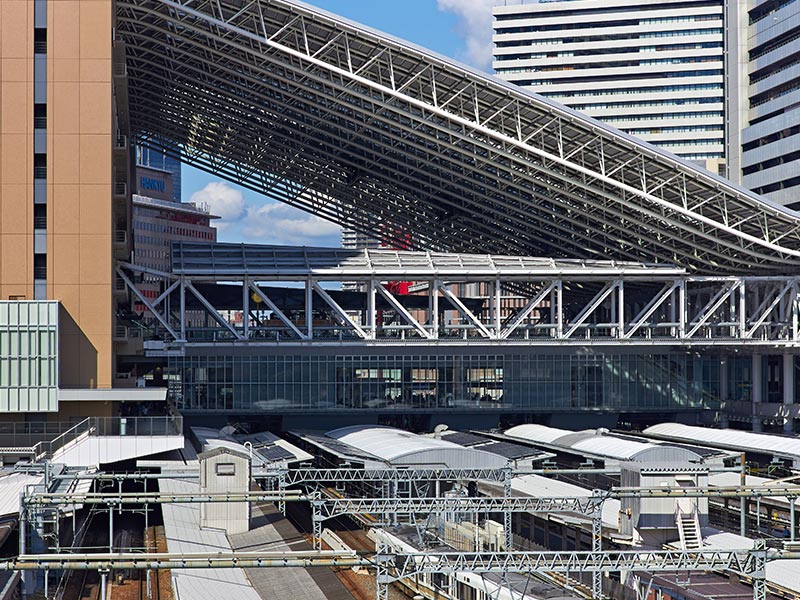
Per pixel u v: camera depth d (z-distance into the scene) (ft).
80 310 264.11
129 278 329.72
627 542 200.64
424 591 180.14
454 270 350.84
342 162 418.72
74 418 262.88
